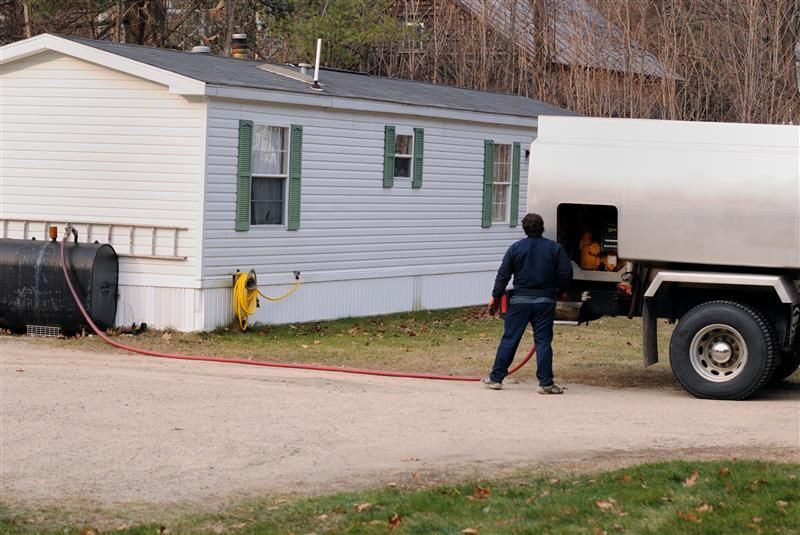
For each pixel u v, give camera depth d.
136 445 10.61
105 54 18.84
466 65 37.41
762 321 13.62
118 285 18.98
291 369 15.84
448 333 20.69
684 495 8.59
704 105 37.00
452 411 12.54
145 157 18.91
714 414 12.52
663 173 14.04
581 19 36.34
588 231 14.92
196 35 37.88
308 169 20.55
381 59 37.38
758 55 35.91
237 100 18.92
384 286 22.70
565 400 13.49
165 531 7.95
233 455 10.28
